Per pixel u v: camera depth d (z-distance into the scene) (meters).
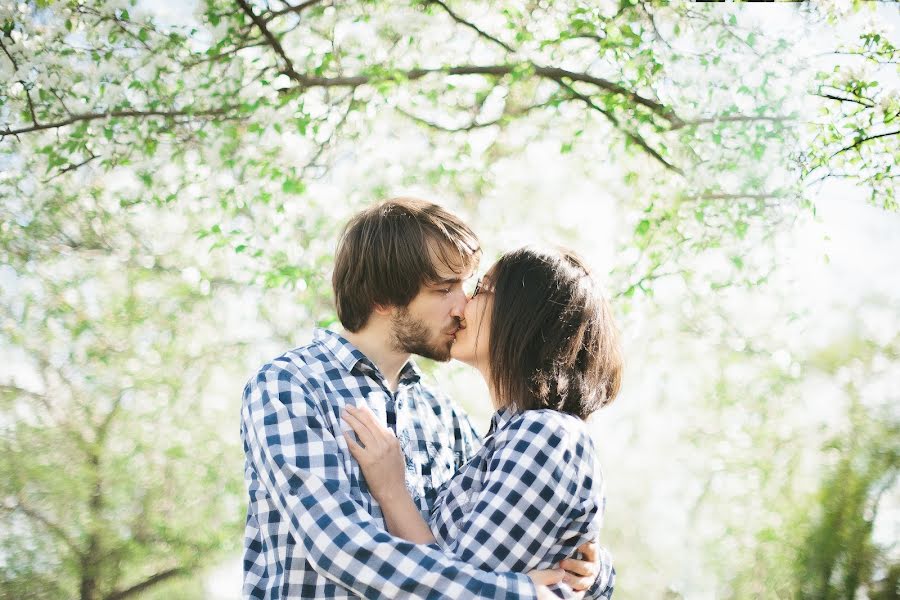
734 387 6.83
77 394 8.23
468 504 1.55
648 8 4.20
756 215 4.30
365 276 1.69
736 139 4.11
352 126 5.05
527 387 1.61
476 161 5.38
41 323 7.55
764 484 7.64
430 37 4.93
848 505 7.59
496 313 1.66
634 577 8.44
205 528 8.71
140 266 7.07
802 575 7.80
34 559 8.62
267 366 1.59
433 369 5.70
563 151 5.02
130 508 8.71
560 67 4.87
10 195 5.58
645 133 4.95
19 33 4.04
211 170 4.48
